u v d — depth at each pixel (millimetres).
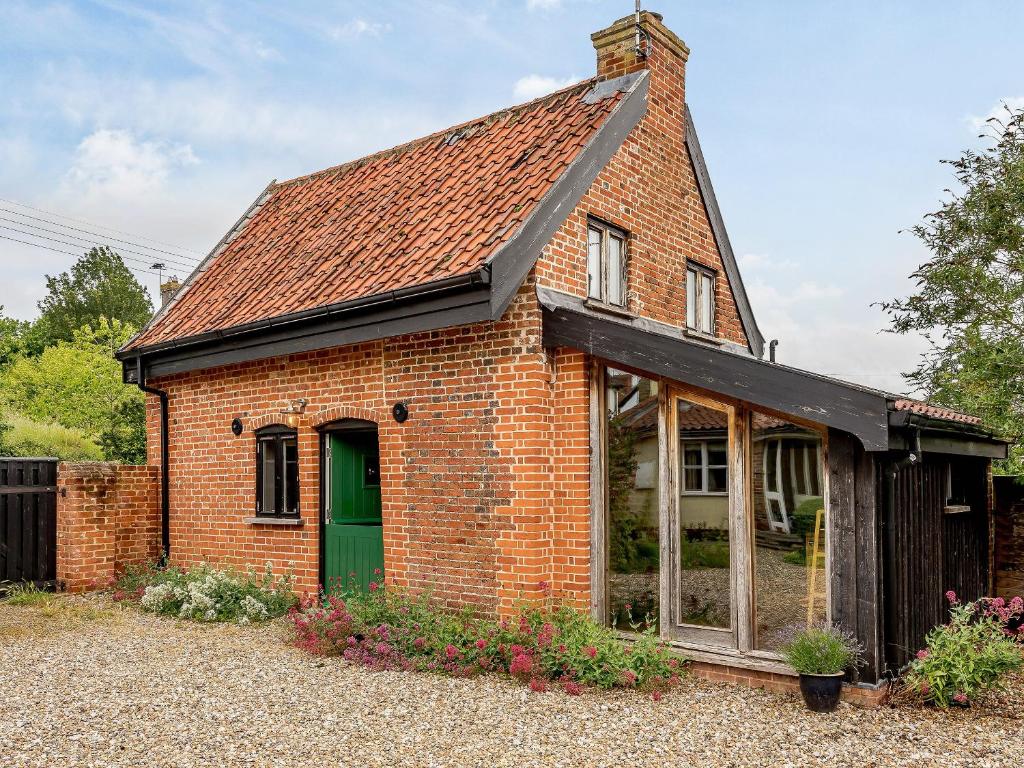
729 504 7672
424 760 5621
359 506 10883
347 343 9250
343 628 8570
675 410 8016
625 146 10156
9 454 22234
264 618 10133
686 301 11430
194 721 6406
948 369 12156
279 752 5754
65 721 6402
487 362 8727
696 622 7809
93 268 44125
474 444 8789
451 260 8484
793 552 7344
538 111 10828
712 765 5562
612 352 8062
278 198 13875
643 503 8195
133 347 11859
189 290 12594
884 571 7027
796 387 7031
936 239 12125
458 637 8156
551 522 8516
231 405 11469
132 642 9070
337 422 10289
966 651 6848
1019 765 5566
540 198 8570
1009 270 11648
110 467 12180
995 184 11680
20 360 38219
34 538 11984
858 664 6863
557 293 8836
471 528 8781
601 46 10805
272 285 10945
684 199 11367
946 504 8594
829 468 7059
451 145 11531
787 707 6773
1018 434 10305
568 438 8469
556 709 6703
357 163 13000
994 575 10383
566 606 8156
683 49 11398
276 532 10906
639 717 6516
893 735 6137
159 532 12594
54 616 10320
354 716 6527
